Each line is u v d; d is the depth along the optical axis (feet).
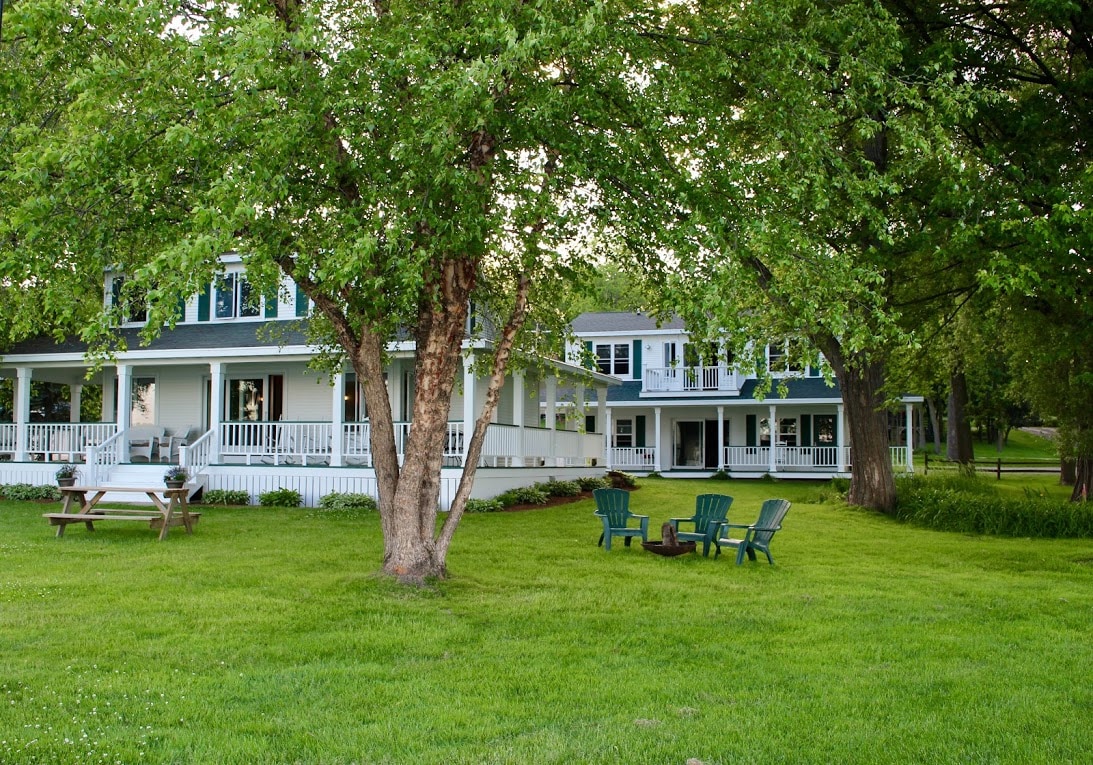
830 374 27.50
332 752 16.44
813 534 54.80
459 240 27.37
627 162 30.17
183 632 25.40
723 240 28.12
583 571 37.63
